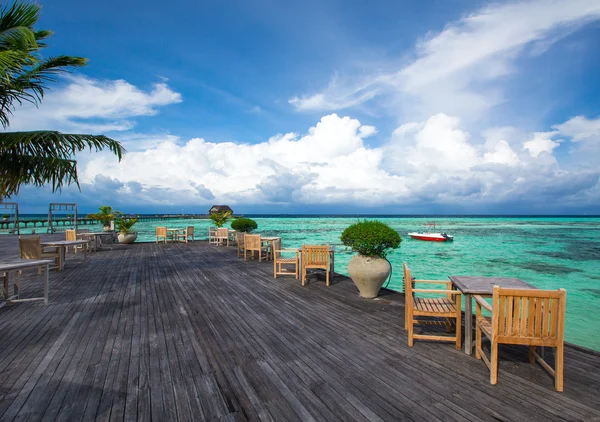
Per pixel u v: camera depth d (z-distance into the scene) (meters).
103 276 7.13
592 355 3.07
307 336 3.61
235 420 2.11
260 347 3.30
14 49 4.66
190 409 2.23
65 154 4.69
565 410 2.22
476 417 2.15
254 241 9.26
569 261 15.36
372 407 2.26
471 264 14.52
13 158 4.49
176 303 4.96
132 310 4.59
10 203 20.17
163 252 11.45
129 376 2.69
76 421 2.09
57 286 6.14
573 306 8.22
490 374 2.66
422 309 3.34
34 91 5.17
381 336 3.61
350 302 5.01
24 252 6.13
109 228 15.22
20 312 4.49
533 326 2.48
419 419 2.13
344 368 2.84
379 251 5.21
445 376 2.69
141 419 2.12
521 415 2.17
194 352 3.18
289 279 6.77
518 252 19.05
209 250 12.06
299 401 2.33
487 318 3.23
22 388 2.48
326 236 28.20
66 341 3.45
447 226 52.47
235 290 5.80
